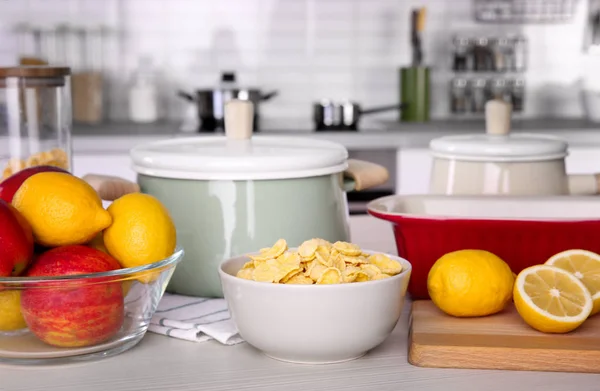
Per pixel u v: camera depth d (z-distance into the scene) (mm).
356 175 1019
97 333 729
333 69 3590
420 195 1053
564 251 880
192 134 2938
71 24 3479
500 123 1313
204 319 850
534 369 729
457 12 3562
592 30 3566
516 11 3566
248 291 716
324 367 734
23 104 1224
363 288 702
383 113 3590
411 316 841
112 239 767
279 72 3574
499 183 1216
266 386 686
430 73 3479
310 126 3211
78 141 2842
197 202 930
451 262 822
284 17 3561
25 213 740
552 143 1227
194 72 3557
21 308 707
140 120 3355
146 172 958
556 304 779
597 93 3564
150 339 817
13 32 3447
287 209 934
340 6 3562
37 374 716
